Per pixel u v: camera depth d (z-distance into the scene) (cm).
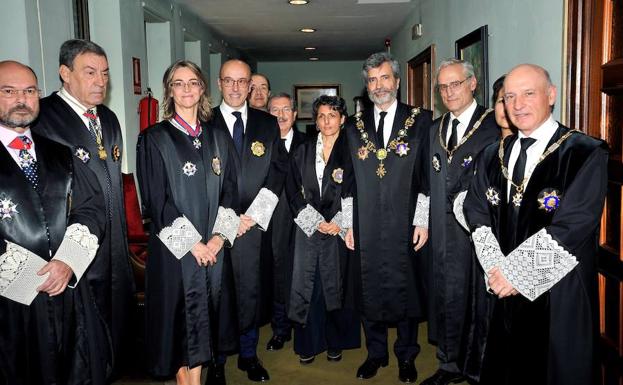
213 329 241
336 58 1012
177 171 229
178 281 228
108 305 225
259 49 868
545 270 174
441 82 251
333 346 307
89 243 200
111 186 232
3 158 187
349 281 290
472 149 246
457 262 251
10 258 183
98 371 213
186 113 235
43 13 311
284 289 303
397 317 276
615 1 209
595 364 179
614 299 210
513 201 189
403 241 273
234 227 245
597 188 172
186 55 620
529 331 184
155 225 226
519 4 296
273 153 277
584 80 226
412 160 270
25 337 187
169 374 228
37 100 192
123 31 391
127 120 396
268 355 322
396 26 662
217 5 537
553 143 182
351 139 281
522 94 181
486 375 203
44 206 193
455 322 254
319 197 288
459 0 411
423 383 267
